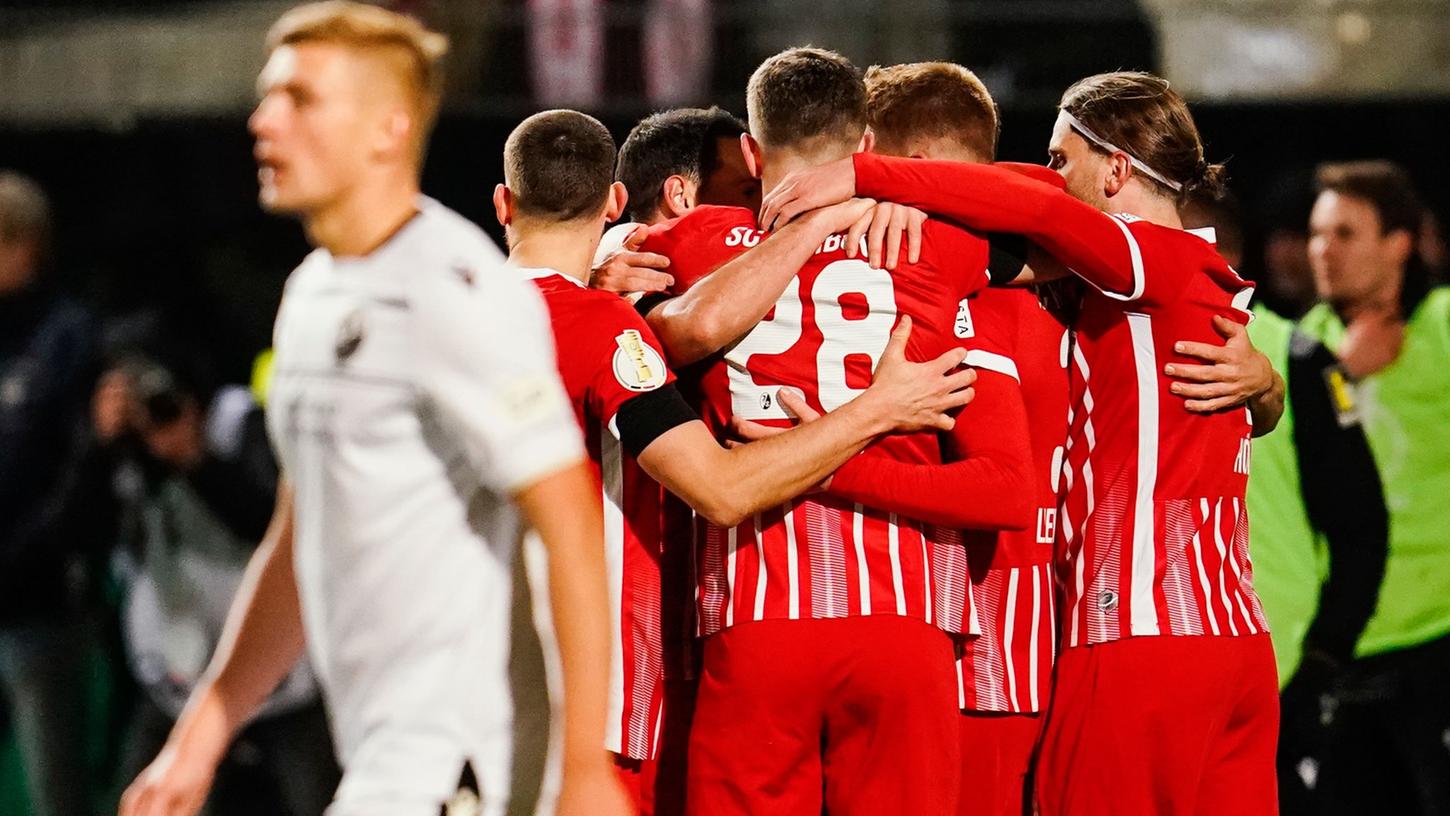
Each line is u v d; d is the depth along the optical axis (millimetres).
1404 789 17297
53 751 21281
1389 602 17156
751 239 12102
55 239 26391
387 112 9055
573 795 8602
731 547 11719
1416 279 17844
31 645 21172
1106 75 13305
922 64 13281
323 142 8914
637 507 11883
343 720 9078
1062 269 12406
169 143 26328
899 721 11500
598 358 11219
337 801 8867
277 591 9812
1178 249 12477
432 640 8875
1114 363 12594
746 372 11805
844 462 11352
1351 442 15492
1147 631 12328
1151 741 12352
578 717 8664
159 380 20594
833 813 11805
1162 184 12977
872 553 11562
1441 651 17078
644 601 11859
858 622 11430
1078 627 12555
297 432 9000
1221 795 12719
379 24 9133
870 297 11641
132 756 20953
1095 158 13000
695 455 11086
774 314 11742
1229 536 12734
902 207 11766
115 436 20844
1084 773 12453
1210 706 12391
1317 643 15773
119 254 26625
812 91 12023
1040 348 12539
